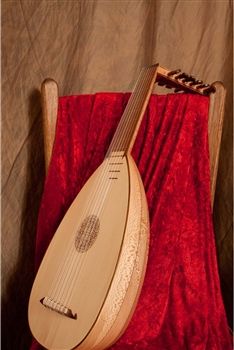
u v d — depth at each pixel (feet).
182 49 5.22
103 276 3.75
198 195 4.52
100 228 4.00
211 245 4.50
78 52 5.25
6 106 5.18
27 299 5.37
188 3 5.17
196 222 4.51
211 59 5.19
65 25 5.22
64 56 5.24
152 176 4.51
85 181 4.74
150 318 4.33
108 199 4.07
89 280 3.83
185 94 4.54
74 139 4.79
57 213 4.74
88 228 4.10
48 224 4.73
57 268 4.14
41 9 5.18
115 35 5.27
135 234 3.82
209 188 4.51
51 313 3.99
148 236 3.93
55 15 5.21
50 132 4.82
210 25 5.17
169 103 4.56
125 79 5.31
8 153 5.21
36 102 5.26
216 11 5.14
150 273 4.40
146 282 4.38
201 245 4.49
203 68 5.21
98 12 5.24
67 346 3.72
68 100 4.83
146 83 4.38
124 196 3.95
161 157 4.50
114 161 4.22
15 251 5.29
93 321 3.64
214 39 5.16
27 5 5.16
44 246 4.73
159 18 5.20
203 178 4.49
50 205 4.75
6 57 5.15
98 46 5.27
